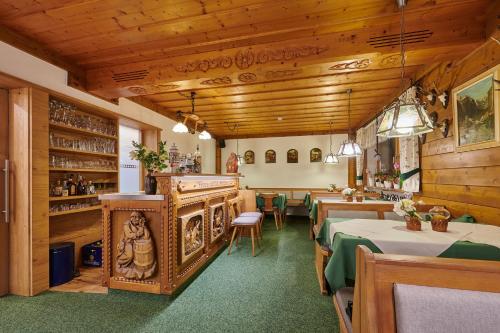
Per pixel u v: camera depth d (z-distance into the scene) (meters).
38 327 1.98
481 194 2.23
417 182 3.24
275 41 2.58
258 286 2.67
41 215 2.60
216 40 2.59
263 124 6.45
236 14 2.19
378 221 2.39
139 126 4.44
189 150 6.04
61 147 3.02
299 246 4.18
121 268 2.47
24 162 2.53
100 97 3.42
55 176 3.07
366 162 6.03
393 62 2.49
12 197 2.54
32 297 2.47
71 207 3.12
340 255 1.81
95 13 2.16
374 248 1.75
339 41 2.41
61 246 2.84
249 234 4.73
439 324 0.83
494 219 2.10
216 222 3.69
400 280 0.91
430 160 3.02
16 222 2.54
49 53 2.73
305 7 2.10
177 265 2.54
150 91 3.21
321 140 7.27
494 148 2.09
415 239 1.75
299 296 2.45
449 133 2.66
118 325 2.00
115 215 2.54
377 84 3.69
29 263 2.51
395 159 4.00
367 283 0.93
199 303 2.33
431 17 2.19
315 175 7.30
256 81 2.92
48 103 2.72
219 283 2.74
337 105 4.74
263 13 2.18
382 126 2.11
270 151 7.61
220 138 7.90
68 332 1.91
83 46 2.67
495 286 0.86
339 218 2.67
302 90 3.96
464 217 2.35
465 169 2.42
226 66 2.71
